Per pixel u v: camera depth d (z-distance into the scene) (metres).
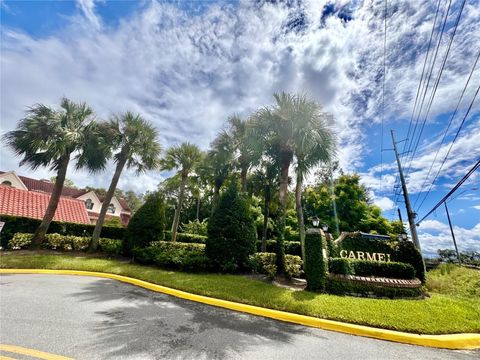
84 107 12.95
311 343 3.86
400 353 3.73
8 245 11.30
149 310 4.81
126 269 8.16
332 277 6.91
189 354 3.17
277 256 8.70
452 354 3.86
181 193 17.30
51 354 2.89
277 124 9.70
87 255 10.86
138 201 52.12
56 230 14.57
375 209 23.30
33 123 11.36
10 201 17.44
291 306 5.33
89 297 5.32
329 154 10.30
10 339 3.17
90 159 12.88
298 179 12.16
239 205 9.51
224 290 6.26
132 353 3.06
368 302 5.84
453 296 7.79
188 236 18.50
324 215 22.14
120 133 12.71
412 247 9.21
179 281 6.95
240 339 3.79
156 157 13.52
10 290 5.36
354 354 3.57
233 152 14.81
